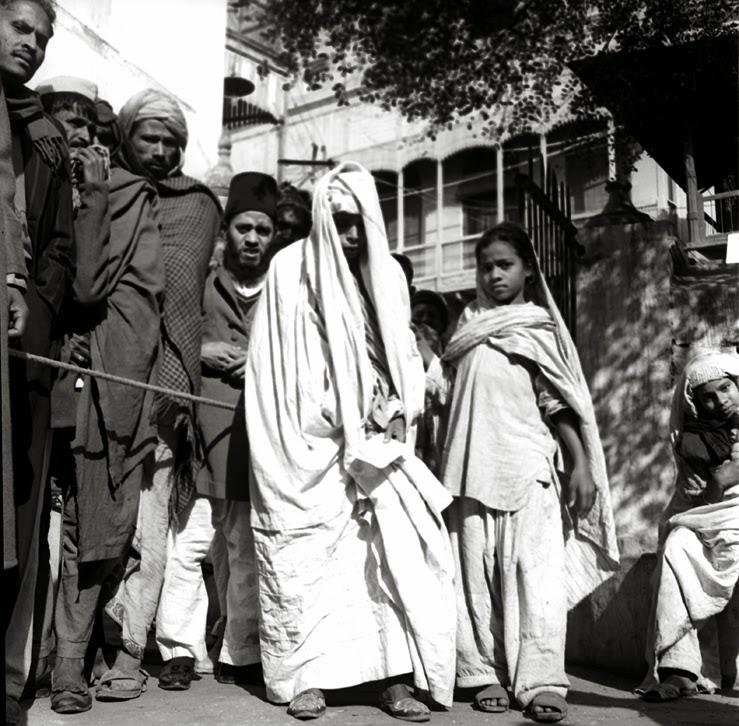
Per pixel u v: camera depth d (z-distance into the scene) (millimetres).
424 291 7203
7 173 3350
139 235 4250
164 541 4262
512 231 4609
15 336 3299
